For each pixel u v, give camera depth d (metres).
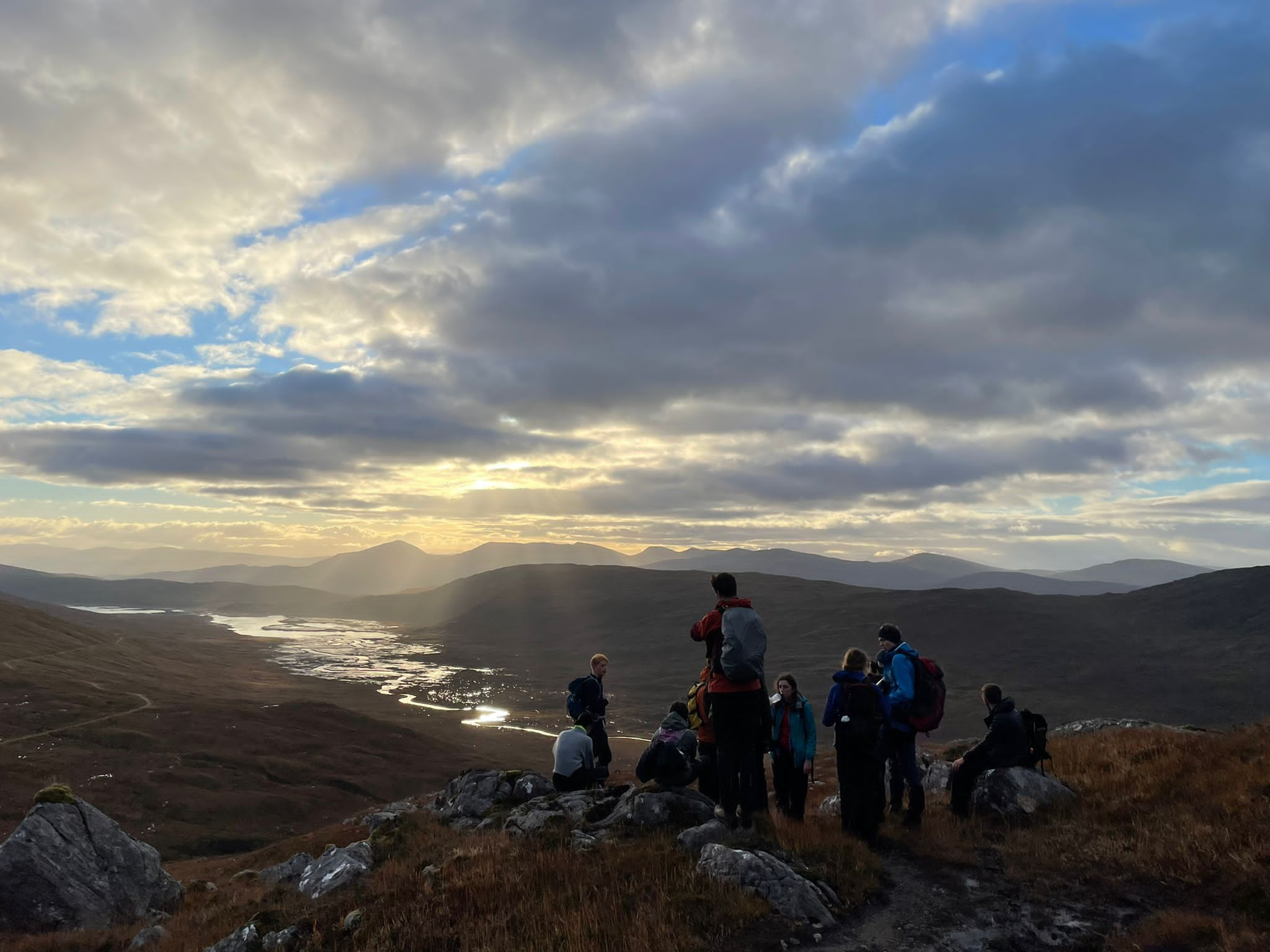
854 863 9.55
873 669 12.24
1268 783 10.57
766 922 7.86
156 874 19.88
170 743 86.94
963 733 124.00
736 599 10.56
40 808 19.17
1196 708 134.62
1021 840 10.70
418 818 16.48
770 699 11.98
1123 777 12.77
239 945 10.32
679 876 8.71
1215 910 8.05
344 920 9.37
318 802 73.94
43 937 16.03
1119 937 7.70
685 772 11.25
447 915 8.53
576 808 12.27
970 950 7.66
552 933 7.67
